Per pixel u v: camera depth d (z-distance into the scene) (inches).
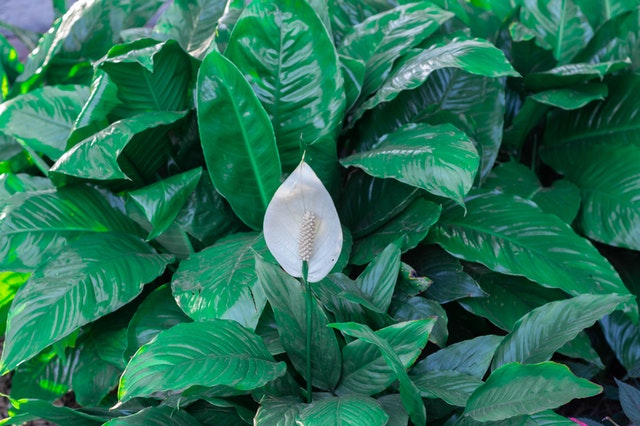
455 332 81.9
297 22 76.3
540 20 88.8
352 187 81.4
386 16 84.8
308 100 78.0
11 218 77.9
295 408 68.7
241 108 74.5
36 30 132.6
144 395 65.9
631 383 82.2
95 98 78.7
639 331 80.7
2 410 88.8
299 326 72.1
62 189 80.0
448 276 78.9
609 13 90.6
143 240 80.1
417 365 73.2
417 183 73.8
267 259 74.8
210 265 75.5
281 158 79.6
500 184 83.8
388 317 72.4
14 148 85.8
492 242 77.5
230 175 76.9
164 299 77.6
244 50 77.1
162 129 79.7
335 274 75.1
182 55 80.1
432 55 78.6
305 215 66.4
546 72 82.7
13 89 86.0
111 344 78.7
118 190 82.0
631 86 84.3
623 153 82.4
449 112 80.7
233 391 70.7
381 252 76.5
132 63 77.9
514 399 66.3
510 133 86.7
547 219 78.0
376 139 83.2
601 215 81.7
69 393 89.1
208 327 69.5
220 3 88.6
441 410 71.8
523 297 79.0
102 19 87.0
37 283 74.9
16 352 72.9
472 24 90.5
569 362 79.2
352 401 67.3
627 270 83.9
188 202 79.0
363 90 81.9
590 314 71.2
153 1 89.1
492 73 75.5
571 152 86.5
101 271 75.7
